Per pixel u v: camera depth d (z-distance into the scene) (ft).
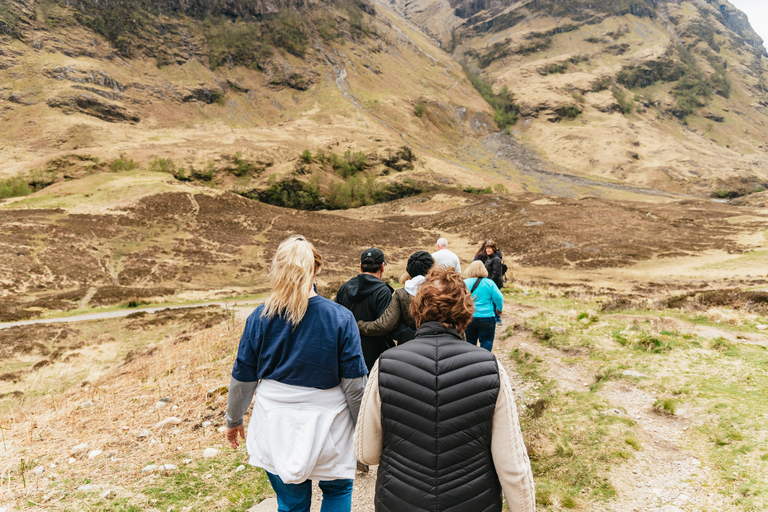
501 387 5.71
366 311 12.94
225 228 239.50
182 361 30.42
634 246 163.84
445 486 5.49
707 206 294.66
